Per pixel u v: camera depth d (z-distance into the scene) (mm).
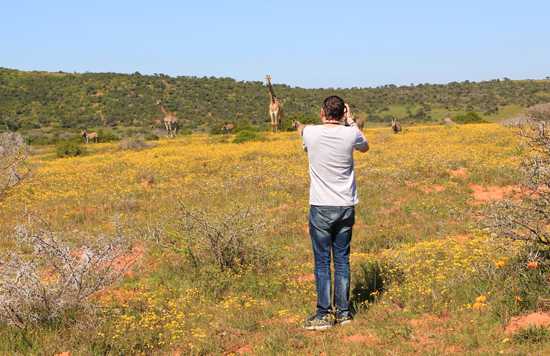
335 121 5320
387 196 12430
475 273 5953
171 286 7164
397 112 99500
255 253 7918
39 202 14664
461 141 24766
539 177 5707
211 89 110812
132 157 26641
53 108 98375
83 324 5422
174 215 11242
